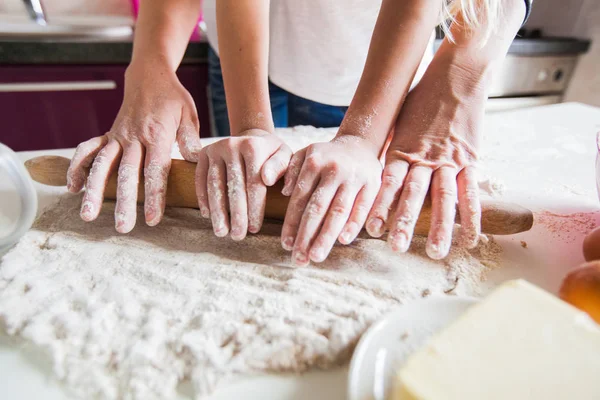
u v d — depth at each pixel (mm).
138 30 765
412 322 342
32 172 584
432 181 499
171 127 611
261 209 470
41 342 347
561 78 1786
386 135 552
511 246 518
